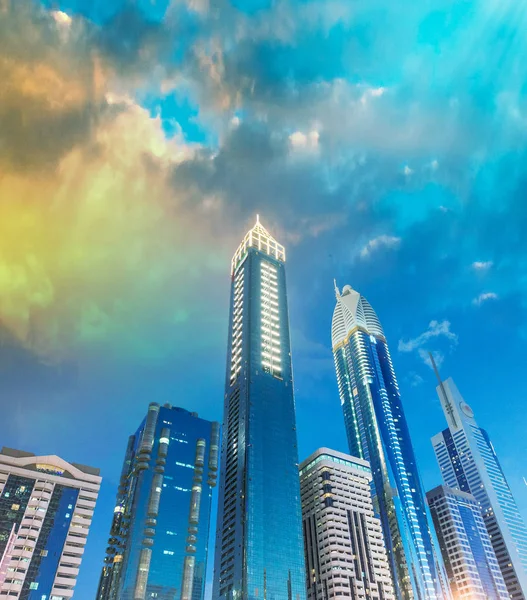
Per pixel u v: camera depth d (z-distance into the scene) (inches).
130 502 7642.7
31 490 6845.5
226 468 7849.4
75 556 6525.6
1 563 4665.4
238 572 6289.4
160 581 6815.9
